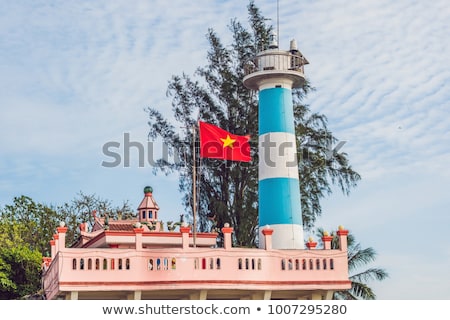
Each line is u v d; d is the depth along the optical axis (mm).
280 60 41531
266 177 40750
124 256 34656
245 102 52969
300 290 37062
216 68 53594
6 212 62031
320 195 51156
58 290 33969
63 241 34281
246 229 50469
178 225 40281
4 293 46562
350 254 47094
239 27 53750
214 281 35125
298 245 39969
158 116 53781
